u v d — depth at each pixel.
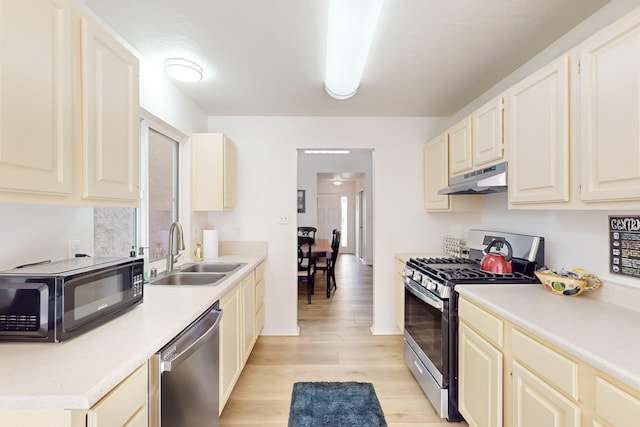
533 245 1.88
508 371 1.32
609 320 1.18
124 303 1.23
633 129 1.01
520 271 1.93
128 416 0.87
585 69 1.19
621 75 1.05
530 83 1.51
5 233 1.10
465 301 1.67
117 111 1.21
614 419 0.84
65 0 0.95
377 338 3.04
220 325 1.68
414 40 1.76
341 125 3.14
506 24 1.62
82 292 1.03
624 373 0.80
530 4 1.46
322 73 2.19
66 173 0.96
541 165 1.43
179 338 1.17
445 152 2.60
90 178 1.06
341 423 1.82
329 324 3.42
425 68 2.11
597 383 0.90
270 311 3.14
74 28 0.99
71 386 0.72
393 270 3.16
